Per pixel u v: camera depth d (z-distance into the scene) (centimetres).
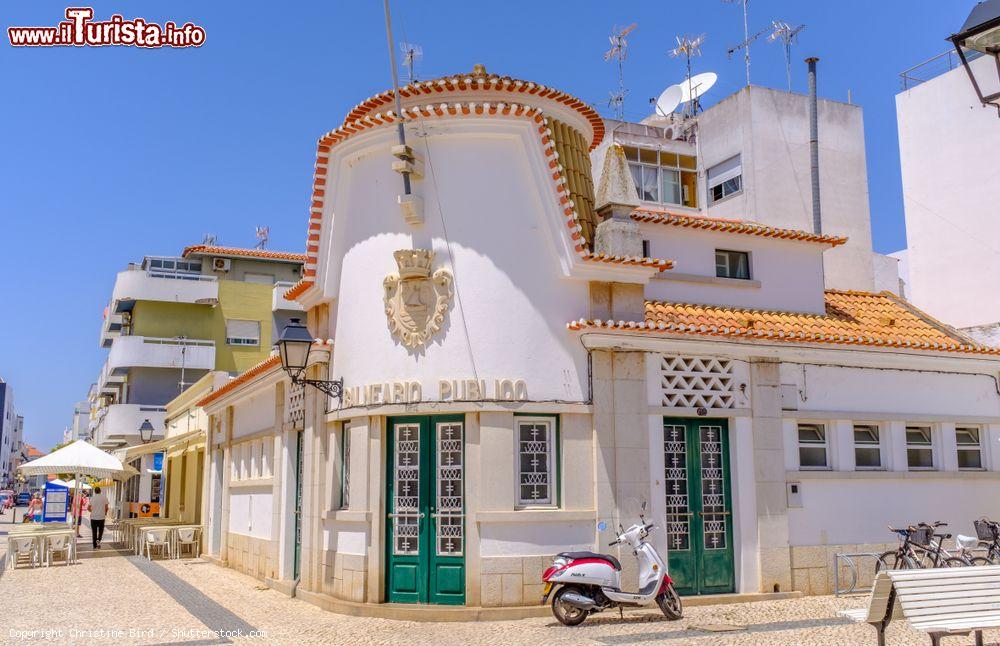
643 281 1350
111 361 4709
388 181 1359
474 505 1226
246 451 2002
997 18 1006
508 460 1237
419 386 1269
